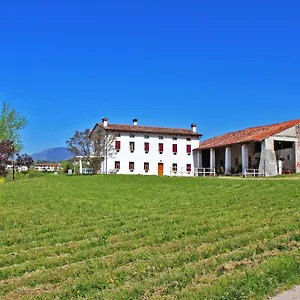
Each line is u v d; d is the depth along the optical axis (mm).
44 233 16375
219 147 60594
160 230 14797
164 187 32500
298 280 7875
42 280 9883
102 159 62188
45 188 33344
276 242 11195
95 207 22844
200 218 16781
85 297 8289
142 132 64000
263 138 50625
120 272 9750
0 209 22984
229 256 10219
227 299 7145
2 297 8859
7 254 13016
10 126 61812
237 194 24922
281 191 24453
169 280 8719
